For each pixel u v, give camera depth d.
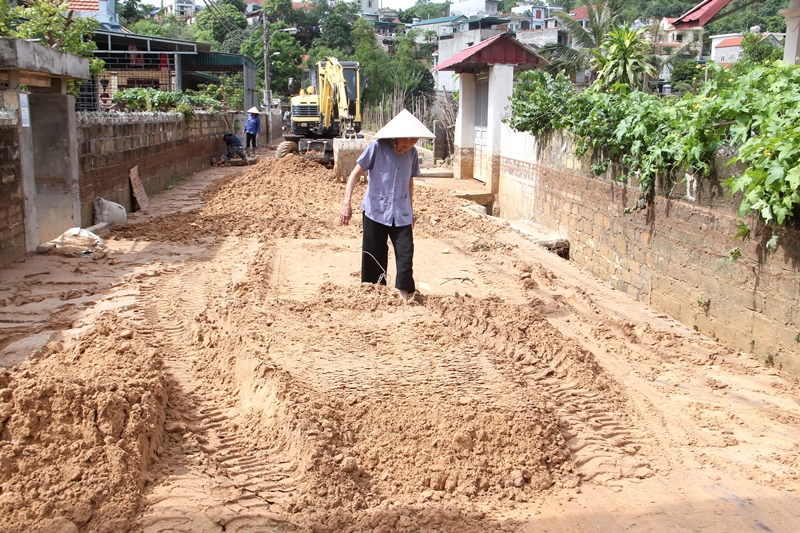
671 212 8.08
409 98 50.97
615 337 6.89
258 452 4.18
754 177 6.02
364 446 4.20
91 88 23.36
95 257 9.20
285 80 62.09
